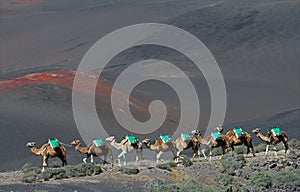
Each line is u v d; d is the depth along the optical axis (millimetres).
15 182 70250
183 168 81625
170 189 62281
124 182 70875
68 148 148250
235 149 99812
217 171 78312
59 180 71875
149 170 79250
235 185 67625
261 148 101688
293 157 87312
